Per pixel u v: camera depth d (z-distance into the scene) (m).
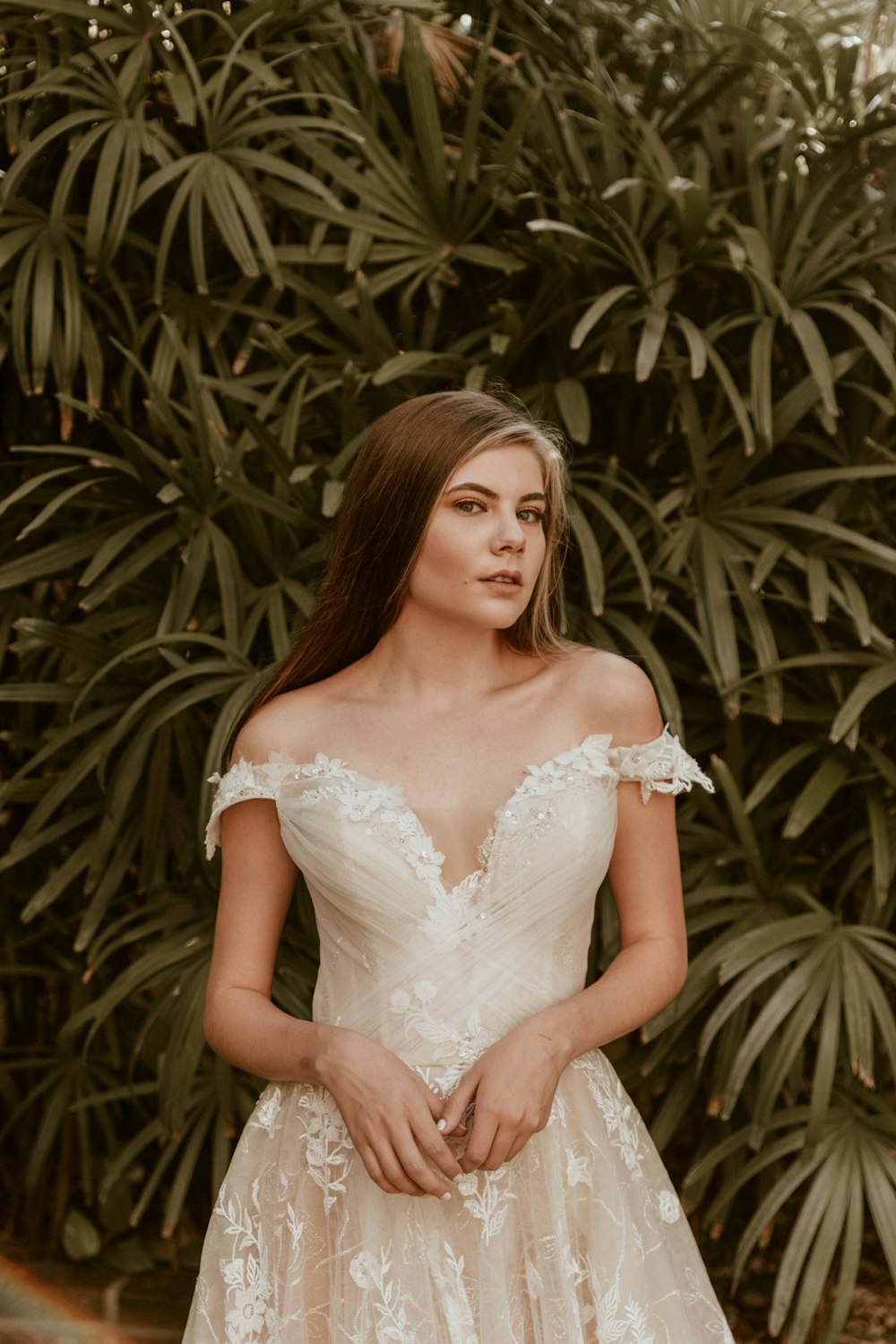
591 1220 1.16
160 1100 2.19
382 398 2.46
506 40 2.81
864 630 2.20
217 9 2.54
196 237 2.30
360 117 2.48
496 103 2.76
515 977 1.18
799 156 2.66
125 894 2.57
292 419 2.29
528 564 1.24
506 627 1.32
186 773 2.37
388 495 1.25
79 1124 2.63
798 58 2.77
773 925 2.17
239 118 2.41
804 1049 2.47
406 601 1.30
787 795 2.59
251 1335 1.18
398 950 1.18
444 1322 1.11
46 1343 2.48
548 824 1.19
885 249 2.40
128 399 2.51
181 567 2.41
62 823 2.36
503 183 2.49
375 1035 1.18
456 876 1.21
